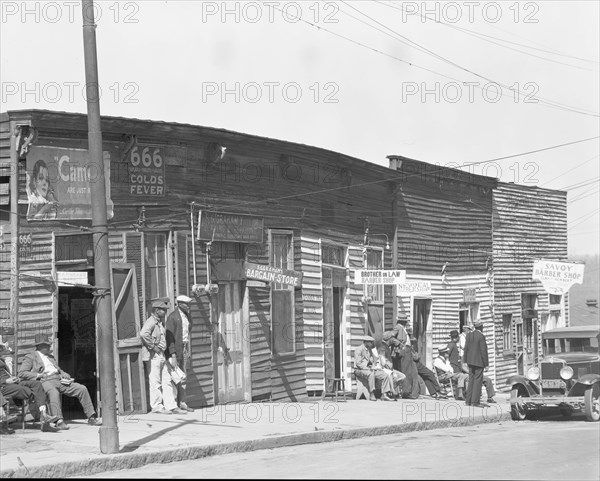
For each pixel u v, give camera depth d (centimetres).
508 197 3494
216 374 2053
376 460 1404
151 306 1892
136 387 1839
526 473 1264
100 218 1421
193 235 1973
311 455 1479
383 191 2741
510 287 3497
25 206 1691
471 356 2386
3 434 1555
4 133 1688
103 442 1376
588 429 1970
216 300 2067
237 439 1549
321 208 2411
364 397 2500
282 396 2236
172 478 1219
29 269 1695
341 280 2530
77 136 1762
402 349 2581
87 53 1418
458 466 1333
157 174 1905
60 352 1903
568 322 3931
